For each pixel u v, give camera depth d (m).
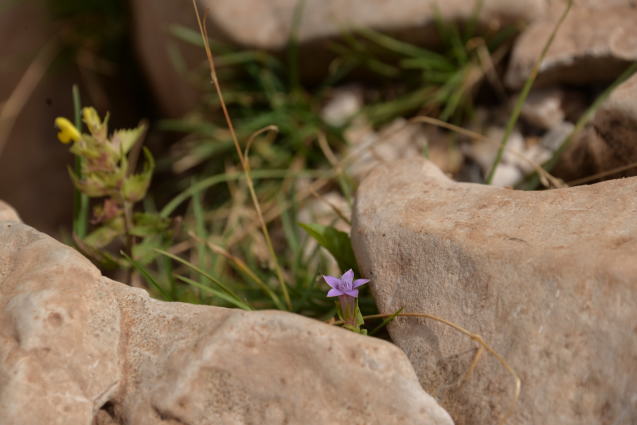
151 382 0.61
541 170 0.77
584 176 0.76
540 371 0.60
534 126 0.86
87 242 0.74
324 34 0.89
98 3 1.15
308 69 0.92
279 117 0.91
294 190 0.89
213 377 0.60
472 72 0.88
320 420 0.59
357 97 0.92
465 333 0.61
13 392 0.59
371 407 0.59
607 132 0.73
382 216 0.66
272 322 0.61
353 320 0.65
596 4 0.86
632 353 0.58
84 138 0.71
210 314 0.62
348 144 0.90
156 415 0.60
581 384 0.59
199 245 0.81
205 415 0.60
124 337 0.62
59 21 1.16
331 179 0.88
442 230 0.64
